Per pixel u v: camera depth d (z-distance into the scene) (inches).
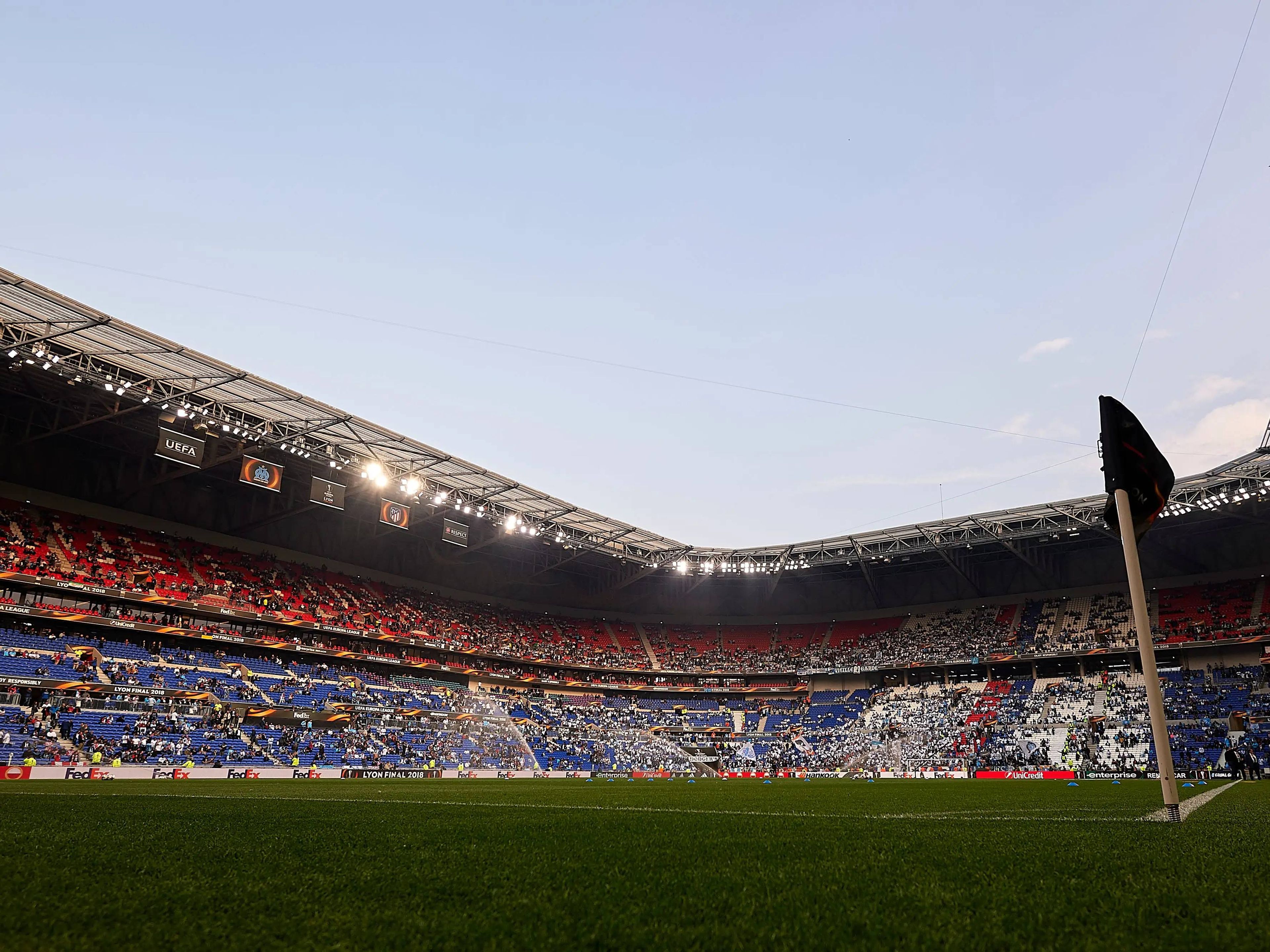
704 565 3026.6
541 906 189.8
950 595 3225.9
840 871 245.3
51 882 213.2
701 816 546.3
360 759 2073.1
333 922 172.2
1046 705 2630.4
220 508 2477.9
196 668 2101.4
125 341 1610.5
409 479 2253.9
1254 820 458.9
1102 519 2431.1
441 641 2711.6
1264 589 2605.8
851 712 3046.3
